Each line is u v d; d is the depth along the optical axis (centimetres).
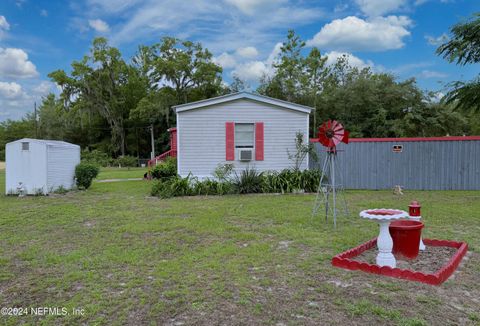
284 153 1113
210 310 286
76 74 3428
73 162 1143
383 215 378
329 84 2820
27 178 1002
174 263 400
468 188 1071
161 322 269
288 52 2795
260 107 1092
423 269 380
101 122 3981
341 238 503
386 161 1122
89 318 277
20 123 4931
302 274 365
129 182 1435
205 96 3444
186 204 825
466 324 261
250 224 601
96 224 614
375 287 329
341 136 603
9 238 522
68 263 407
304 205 791
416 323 260
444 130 2358
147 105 3244
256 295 314
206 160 1075
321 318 271
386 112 2378
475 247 461
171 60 3328
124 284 342
